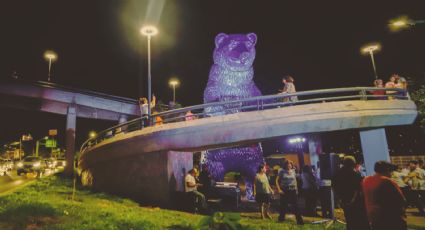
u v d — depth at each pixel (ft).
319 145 56.75
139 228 24.56
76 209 30.35
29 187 53.98
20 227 23.07
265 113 40.88
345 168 22.67
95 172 53.01
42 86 79.97
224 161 51.31
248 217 38.55
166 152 42.04
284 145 85.05
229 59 50.85
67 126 82.99
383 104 44.06
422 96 64.90
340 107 41.91
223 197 48.29
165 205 40.75
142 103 55.88
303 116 40.75
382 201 18.37
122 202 40.75
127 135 45.55
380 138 46.01
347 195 21.97
